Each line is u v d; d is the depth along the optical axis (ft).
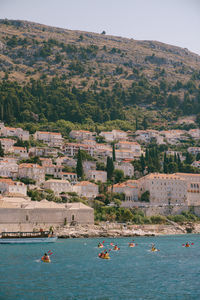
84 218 622.95
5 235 489.67
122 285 260.21
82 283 263.90
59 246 456.04
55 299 226.99
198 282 270.26
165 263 345.72
